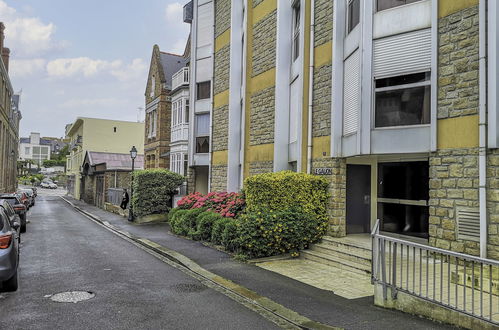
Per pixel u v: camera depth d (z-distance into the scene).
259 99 14.78
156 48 30.44
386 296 6.15
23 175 93.81
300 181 10.34
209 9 21.03
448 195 7.45
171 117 27.22
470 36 7.25
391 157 10.21
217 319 5.82
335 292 7.06
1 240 6.87
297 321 5.61
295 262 9.57
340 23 10.41
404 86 8.40
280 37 13.50
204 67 21.09
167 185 20.84
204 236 13.18
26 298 6.76
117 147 48.56
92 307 6.31
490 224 6.69
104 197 31.31
